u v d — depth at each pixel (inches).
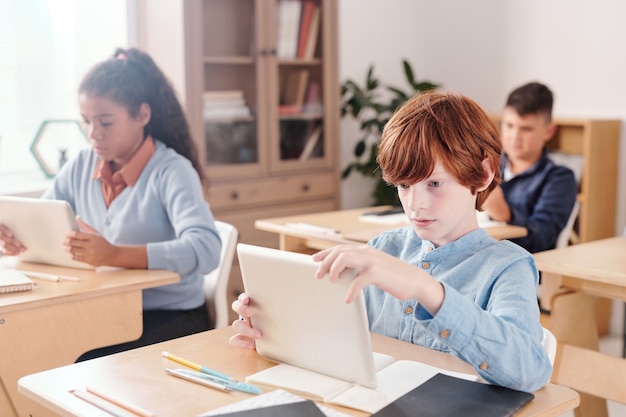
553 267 86.9
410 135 49.5
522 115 130.6
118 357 55.7
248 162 151.0
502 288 50.9
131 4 147.8
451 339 44.5
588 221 145.4
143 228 92.8
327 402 46.3
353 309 45.9
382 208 131.9
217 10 145.7
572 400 46.8
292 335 50.6
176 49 141.9
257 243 152.6
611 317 153.6
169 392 48.9
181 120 98.2
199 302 94.0
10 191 133.9
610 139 147.3
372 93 179.0
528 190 131.2
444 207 49.7
